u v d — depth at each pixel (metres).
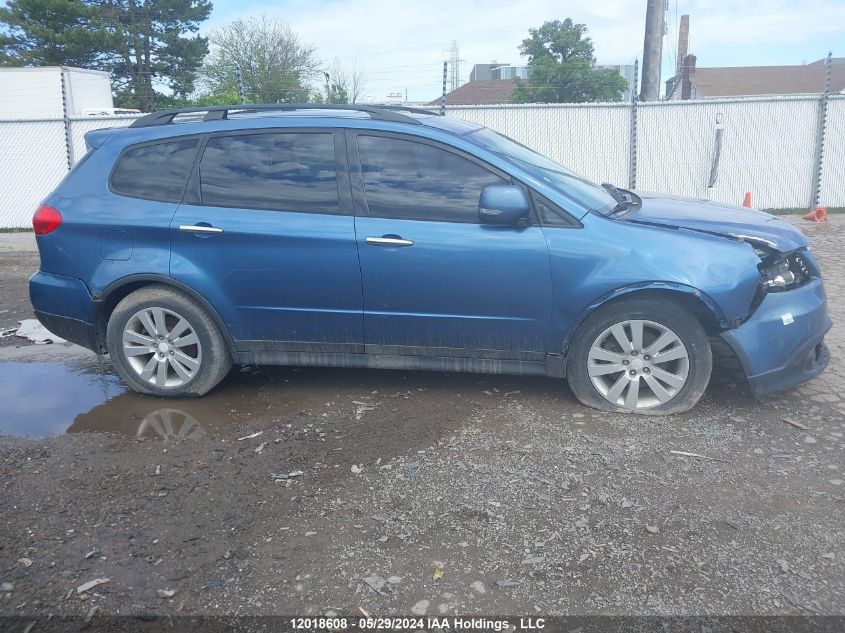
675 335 4.34
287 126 4.73
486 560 3.10
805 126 13.34
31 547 3.27
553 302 4.40
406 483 3.75
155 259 4.76
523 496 3.60
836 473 3.75
